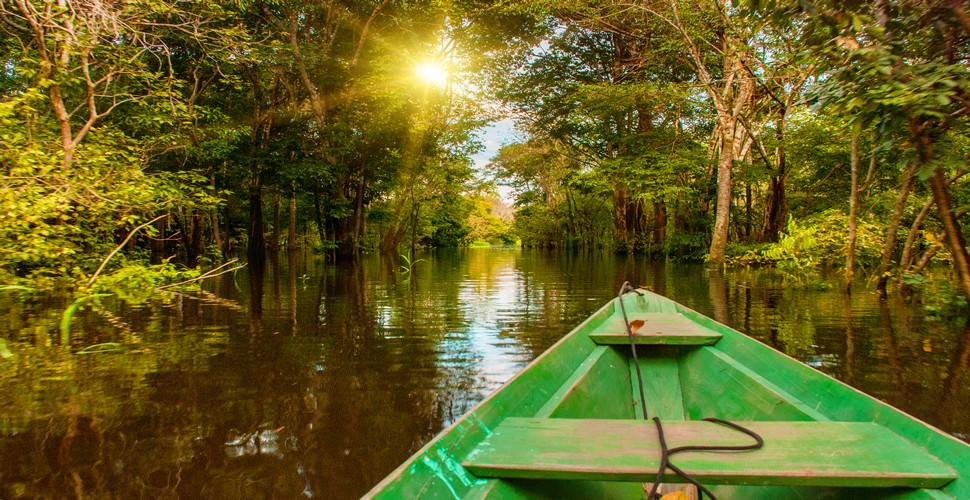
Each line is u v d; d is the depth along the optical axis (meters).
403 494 1.22
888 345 4.76
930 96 4.01
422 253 32.28
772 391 2.21
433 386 3.75
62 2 6.74
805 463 1.44
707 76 13.41
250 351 4.77
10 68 9.43
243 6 10.42
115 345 4.95
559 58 21.08
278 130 17.56
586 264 18.78
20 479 2.40
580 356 2.79
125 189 6.71
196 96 12.88
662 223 23.00
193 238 18.12
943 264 11.41
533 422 1.78
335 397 3.51
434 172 24.88
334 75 17.25
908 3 4.18
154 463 2.55
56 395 3.53
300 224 29.52
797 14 4.14
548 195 37.56
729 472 1.39
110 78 7.83
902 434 1.63
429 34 17.84
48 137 6.76
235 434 2.90
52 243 6.07
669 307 4.27
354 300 8.20
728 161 14.07
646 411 2.71
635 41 18.17
